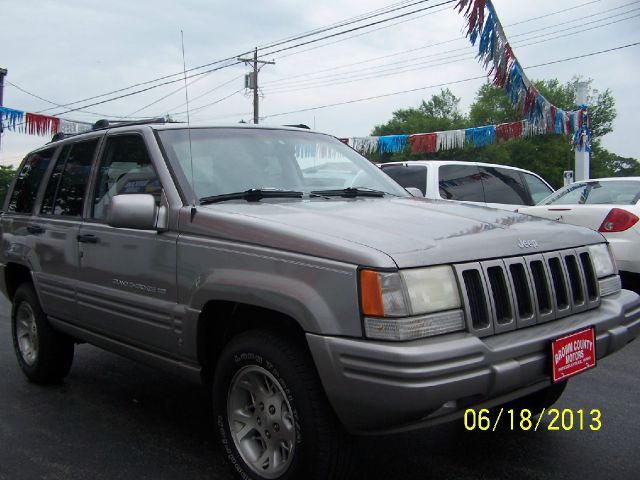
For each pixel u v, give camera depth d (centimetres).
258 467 286
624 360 522
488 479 310
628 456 335
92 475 319
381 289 238
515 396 266
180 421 397
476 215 320
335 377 244
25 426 389
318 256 257
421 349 231
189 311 307
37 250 447
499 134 1155
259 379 288
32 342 480
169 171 342
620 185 745
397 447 350
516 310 271
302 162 395
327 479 261
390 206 333
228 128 389
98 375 498
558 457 334
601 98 5328
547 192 909
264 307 270
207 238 305
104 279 373
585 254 318
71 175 437
